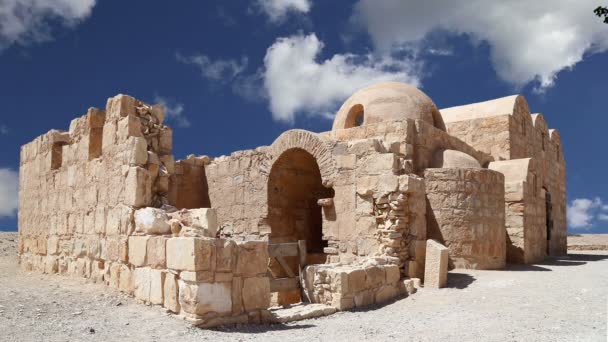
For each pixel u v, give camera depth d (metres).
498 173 13.12
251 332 6.71
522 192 14.86
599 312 7.84
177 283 7.12
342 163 12.30
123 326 6.55
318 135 13.09
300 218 15.46
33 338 5.82
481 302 8.96
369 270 9.35
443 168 12.51
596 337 6.29
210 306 6.79
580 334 6.50
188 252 6.82
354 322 7.63
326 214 12.45
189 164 17.17
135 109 9.57
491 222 12.70
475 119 19.39
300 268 9.75
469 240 12.30
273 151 14.47
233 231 15.77
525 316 7.77
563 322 7.27
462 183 12.45
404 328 7.14
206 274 6.80
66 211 11.36
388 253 10.74
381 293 9.55
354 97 16.33
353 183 11.97
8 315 6.81
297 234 15.29
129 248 8.45
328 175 12.56
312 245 15.68
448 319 7.74
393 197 11.10
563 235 22.58
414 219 11.12
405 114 14.91
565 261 15.79
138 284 8.05
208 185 17.14
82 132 10.98
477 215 12.46
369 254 11.39
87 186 10.42
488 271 12.08
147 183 8.72
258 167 15.08
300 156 14.97
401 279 10.67
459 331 6.88
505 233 14.10
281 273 14.05
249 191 15.32
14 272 12.95
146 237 7.94
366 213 11.59
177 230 7.73
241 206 15.56
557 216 22.33
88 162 10.48
